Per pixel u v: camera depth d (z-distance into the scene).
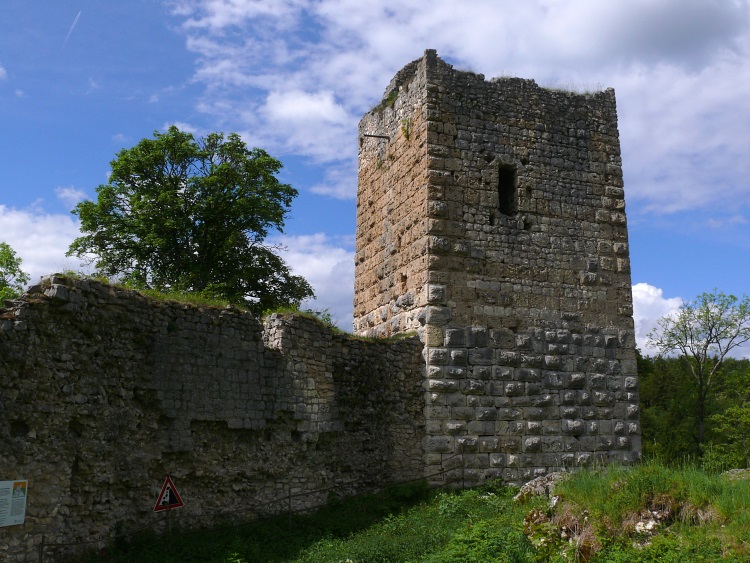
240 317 16.17
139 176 32.75
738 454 38.53
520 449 20.19
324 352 18.06
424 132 21.47
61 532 12.09
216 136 33.53
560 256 21.95
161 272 32.47
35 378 11.92
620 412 21.48
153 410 14.29
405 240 22.05
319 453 17.61
